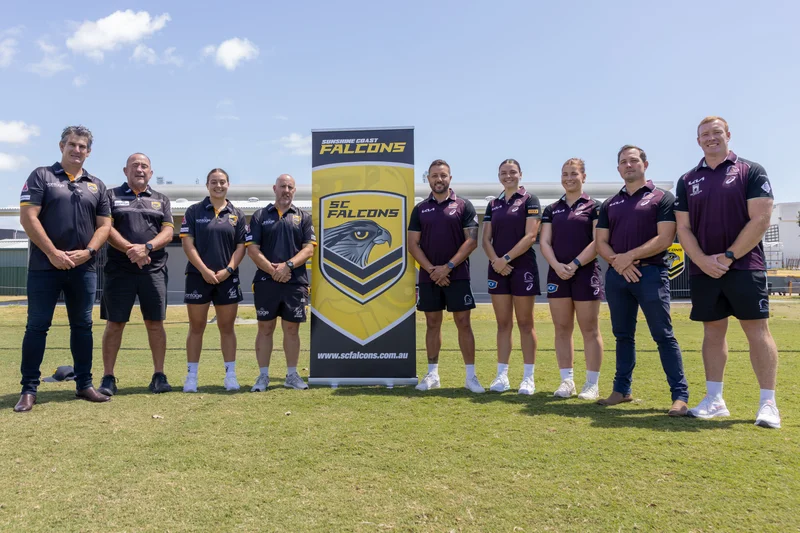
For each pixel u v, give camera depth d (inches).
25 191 160.2
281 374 229.3
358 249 202.8
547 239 183.6
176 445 122.7
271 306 189.5
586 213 178.5
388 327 200.7
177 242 938.7
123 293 179.6
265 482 101.1
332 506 90.8
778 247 1813.5
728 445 121.4
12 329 434.6
